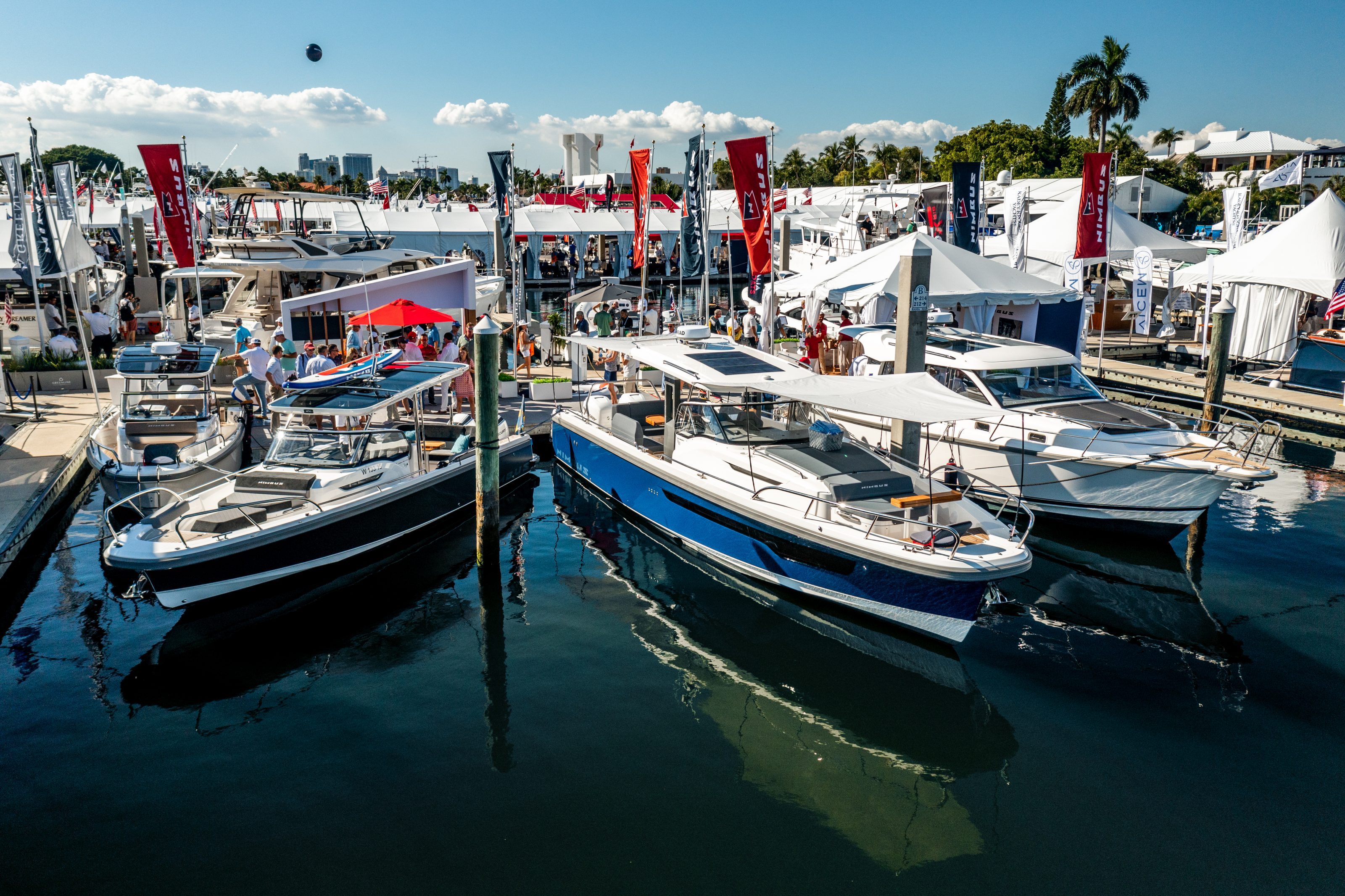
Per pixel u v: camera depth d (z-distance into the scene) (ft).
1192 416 65.41
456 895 20.44
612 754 25.99
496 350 36.47
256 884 20.74
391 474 39.68
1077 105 179.01
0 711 27.78
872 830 22.85
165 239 116.88
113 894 20.39
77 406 58.49
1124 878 21.09
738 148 62.59
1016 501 42.16
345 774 24.88
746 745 26.66
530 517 46.37
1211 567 39.17
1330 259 69.87
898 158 256.73
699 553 40.29
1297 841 22.30
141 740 26.45
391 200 181.88
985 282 61.93
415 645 32.63
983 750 26.40
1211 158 330.34
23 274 62.44
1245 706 28.40
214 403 47.44
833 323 73.67
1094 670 30.89
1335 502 47.42
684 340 44.70
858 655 32.40
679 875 21.16
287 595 36.14
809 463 36.11
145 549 31.89
